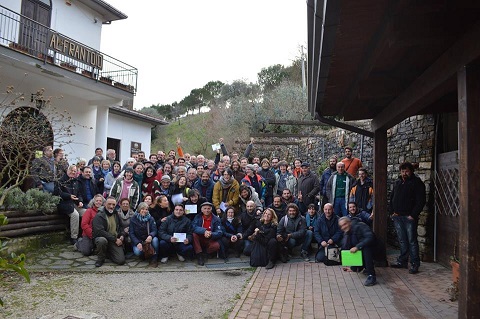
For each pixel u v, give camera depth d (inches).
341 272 237.0
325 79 161.8
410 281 214.1
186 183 288.4
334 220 259.4
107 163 329.4
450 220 237.6
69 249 274.1
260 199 313.0
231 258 273.3
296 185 335.3
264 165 332.8
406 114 184.4
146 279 220.7
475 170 107.3
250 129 802.2
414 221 232.8
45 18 455.5
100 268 240.5
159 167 333.7
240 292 197.6
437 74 130.9
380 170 248.1
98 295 188.9
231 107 1011.9
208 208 262.7
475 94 108.0
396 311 168.6
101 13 539.8
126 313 165.5
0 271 215.9
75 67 416.8
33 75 391.9
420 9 105.7
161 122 711.7
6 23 406.6
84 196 300.7
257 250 253.8
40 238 271.0
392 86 164.9
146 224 258.8
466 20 107.8
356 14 109.1
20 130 258.8
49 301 177.8
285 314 165.9
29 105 410.9
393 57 140.0
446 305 174.9
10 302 175.3
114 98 484.1
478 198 107.3
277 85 1105.4
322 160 482.9
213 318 161.6
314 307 174.6
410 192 236.2
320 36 125.6
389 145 326.0
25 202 265.3
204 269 246.1
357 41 131.0
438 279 216.5
